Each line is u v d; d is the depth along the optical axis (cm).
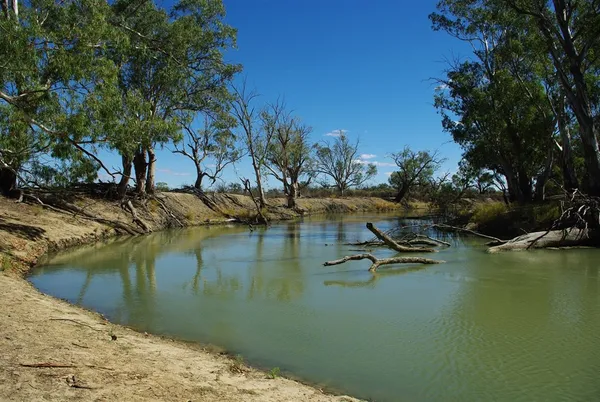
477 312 955
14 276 1192
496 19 2628
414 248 1852
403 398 568
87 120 1459
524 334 812
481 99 2817
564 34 2134
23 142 1648
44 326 663
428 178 6394
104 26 1520
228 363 641
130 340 689
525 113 2803
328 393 572
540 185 2948
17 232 1634
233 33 2752
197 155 4006
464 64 3017
